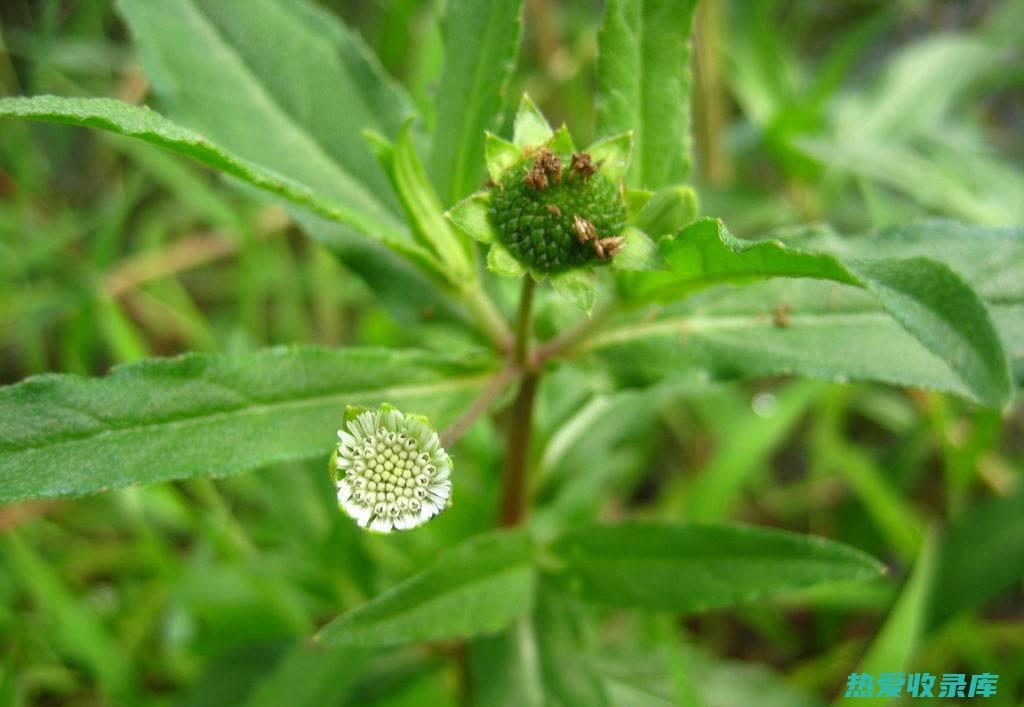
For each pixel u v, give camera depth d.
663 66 0.09
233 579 0.12
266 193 0.10
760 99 0.18
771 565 0.09
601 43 0.09
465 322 0.10
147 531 0.13
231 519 0.14
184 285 0.18
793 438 0.17
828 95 0.17
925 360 0.09
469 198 0.08
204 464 0.08
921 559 0.11
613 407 0.12
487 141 0.08
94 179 0.19
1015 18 0.18
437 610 0.09
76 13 0.19
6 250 0.15
